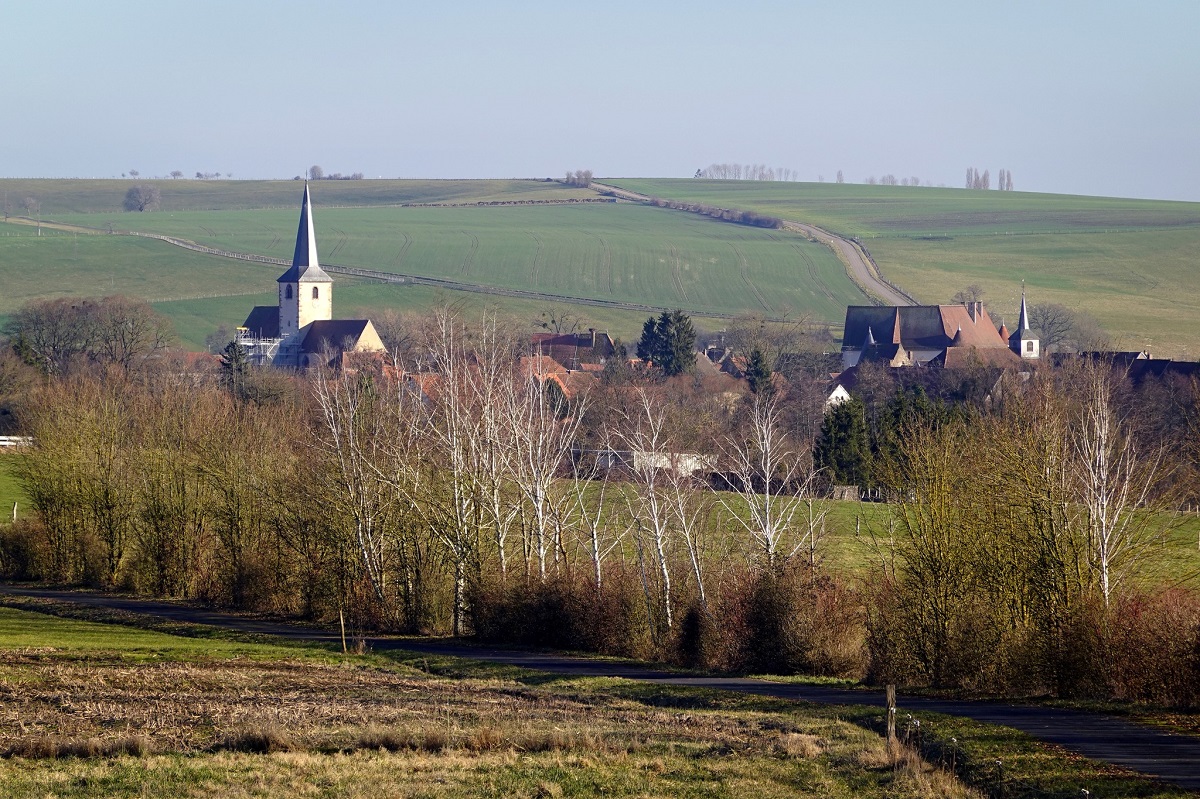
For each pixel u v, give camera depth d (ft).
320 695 346.54
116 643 446.60
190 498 631.97
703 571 514.27
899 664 401.90
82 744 265.34
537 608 488.02
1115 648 361.10
